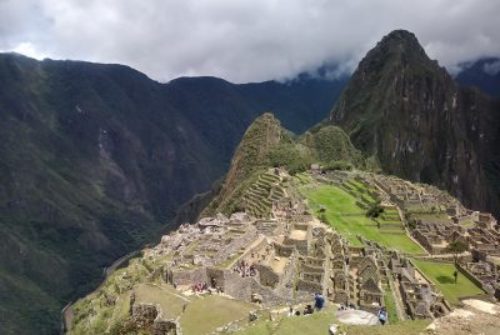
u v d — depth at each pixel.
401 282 104.12
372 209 190.50
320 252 94.38
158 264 90.06
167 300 62.19
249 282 71.75
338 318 42.47
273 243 93.38
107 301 90.19
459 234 172.12
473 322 31.95
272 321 45.59
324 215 163.50
